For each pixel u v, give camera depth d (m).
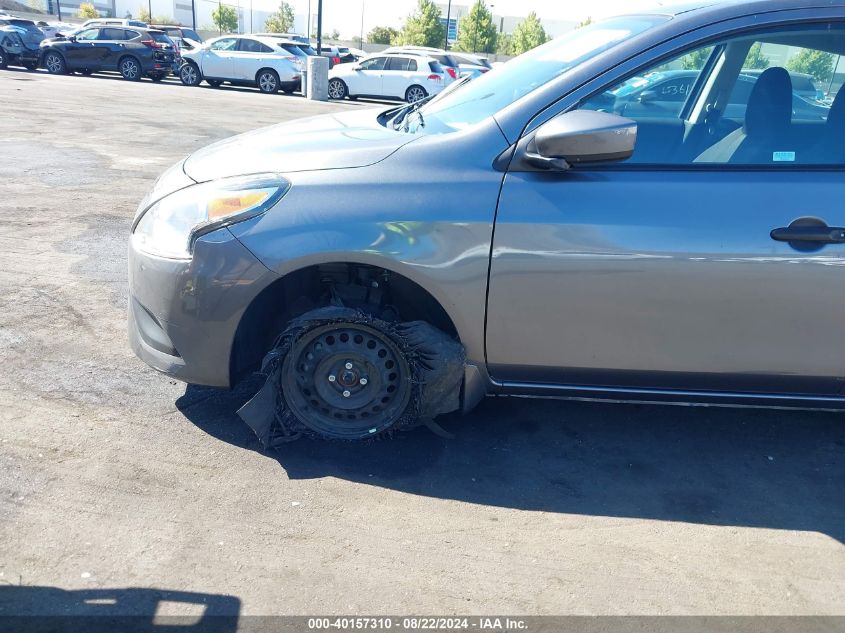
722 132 2.74
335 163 2.75
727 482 2.93
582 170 2.66
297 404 2.96
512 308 2.71
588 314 2.69
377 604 2.20
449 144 2.73
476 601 2.23
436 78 21.33
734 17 2.72
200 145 10.58
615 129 2.45
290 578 2.28
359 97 23.36
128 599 2.15
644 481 2.91
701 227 2.59
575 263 2.63
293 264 2.65
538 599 2.26
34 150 9.12
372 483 2.79
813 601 2.31
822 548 2.56
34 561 2.28
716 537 2.60
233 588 2.23
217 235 2.67
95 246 5.49
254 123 13.55
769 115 2.74
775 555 2.52
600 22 3.30
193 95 19.14
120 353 3.75
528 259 2.64
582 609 2.23
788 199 2.60
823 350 2.71
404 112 3.64
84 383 3.40
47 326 4.02
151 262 2.79
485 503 2.72
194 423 3.13
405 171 2.70
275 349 2.84
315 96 21.06
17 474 2.69
